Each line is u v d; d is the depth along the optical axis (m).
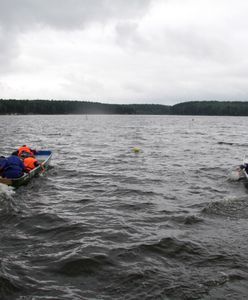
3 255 7.26
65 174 15.93
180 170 17.16
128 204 11.00
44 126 66.50
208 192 12.56
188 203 11.10
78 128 61.38
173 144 31.77
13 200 11.24
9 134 42.62
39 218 9.62
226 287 6.07
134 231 8.65
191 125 79.94
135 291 5.98
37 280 6.30
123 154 23.83
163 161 20.42
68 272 6.60
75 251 7.45
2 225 9.09
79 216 9.83
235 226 8.90
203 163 19.58
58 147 28.39
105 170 17.14
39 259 7.09
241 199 11.34
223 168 17.78
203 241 7.95
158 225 9.09
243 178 14.81
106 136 42.44
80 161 20.19
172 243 7.82
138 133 49.00
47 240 8.12
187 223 9.16
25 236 8.36
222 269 6.69
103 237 8.27
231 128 66.62
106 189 13.04
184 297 5.79
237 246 7.68
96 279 6.37
